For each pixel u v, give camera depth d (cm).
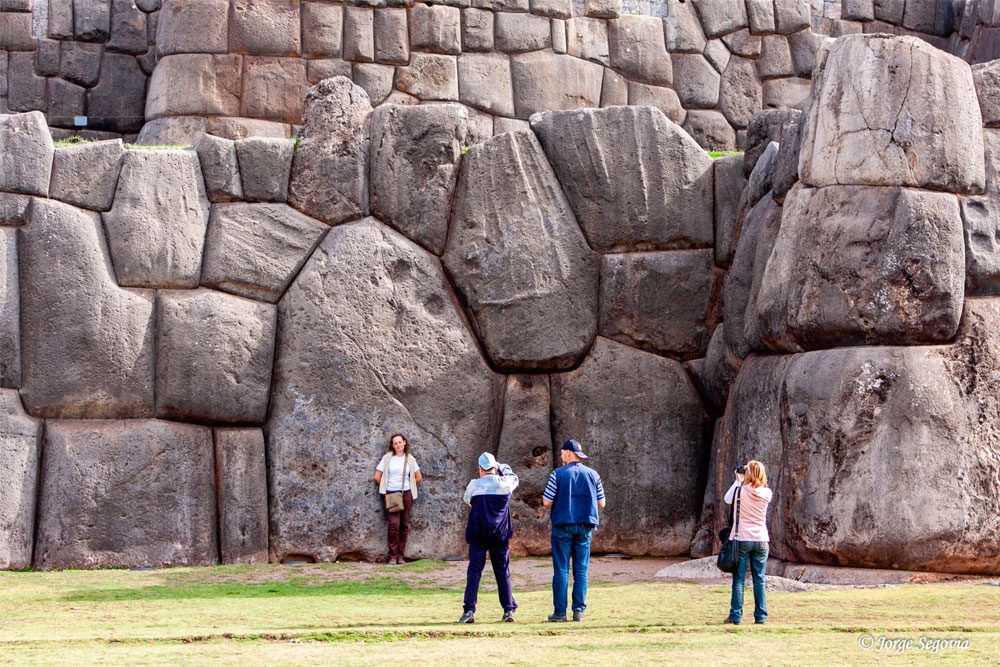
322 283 1639
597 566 1608
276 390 1627
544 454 1694
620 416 1719
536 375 1711
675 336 1739
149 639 1042
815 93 1485
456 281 1689
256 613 1209
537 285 1697
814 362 1409
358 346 1638
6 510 1517
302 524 1606
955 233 1402
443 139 1694
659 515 1717
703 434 1747
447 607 1252
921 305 1381
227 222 1628
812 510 1376
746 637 1036
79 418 1569
